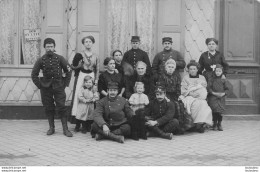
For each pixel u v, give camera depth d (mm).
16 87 8602
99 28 8656
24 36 8688
